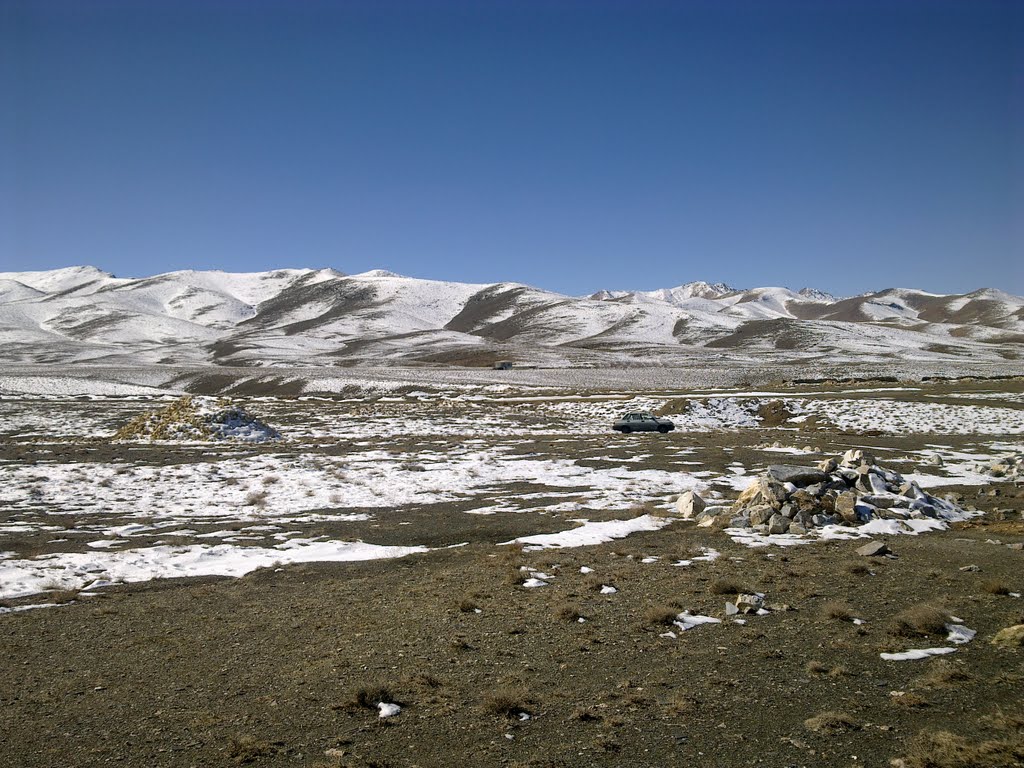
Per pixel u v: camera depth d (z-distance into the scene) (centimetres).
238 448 3497
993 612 991
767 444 3631
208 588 1216
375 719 681
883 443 3653
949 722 652
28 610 1080
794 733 638
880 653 841
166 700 734
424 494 2269
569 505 2033
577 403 6481
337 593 1170
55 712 707
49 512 1947
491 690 748
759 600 1030
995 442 3709
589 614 1012
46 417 5578
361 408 6244
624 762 591
